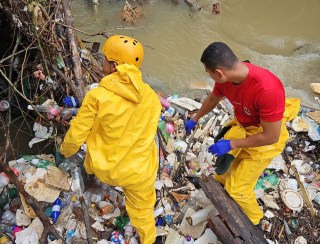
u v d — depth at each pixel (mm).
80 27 5406
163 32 5523
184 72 4977
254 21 5961
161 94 4406
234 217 2904
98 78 4094
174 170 3660
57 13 3953
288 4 6352
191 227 3178
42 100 3650
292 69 5270
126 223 3139
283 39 5746
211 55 2342
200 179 3088
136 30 5504
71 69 3807
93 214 3160
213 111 4273
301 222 3479
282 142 2812
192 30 5629
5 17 4004
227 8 6105
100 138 2557
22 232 2865
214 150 2697
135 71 2385
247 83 2402
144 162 2617
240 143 2643
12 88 3477
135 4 5910
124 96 2367
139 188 2654
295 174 3744
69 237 2975
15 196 3129
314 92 4984
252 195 3014
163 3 5984
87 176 3307
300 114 4441
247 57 5328
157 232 3148
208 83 4855
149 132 2625
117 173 2543
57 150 3301
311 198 3645
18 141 3822
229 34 5695
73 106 3584
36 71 3654
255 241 2830
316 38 5824
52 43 3662
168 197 3438
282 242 3332
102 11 5711
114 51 2500
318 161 4012
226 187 2986
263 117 2430
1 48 4156
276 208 3523
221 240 2934
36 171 3162
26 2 3609
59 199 3070
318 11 6270
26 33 3674
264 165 2842
